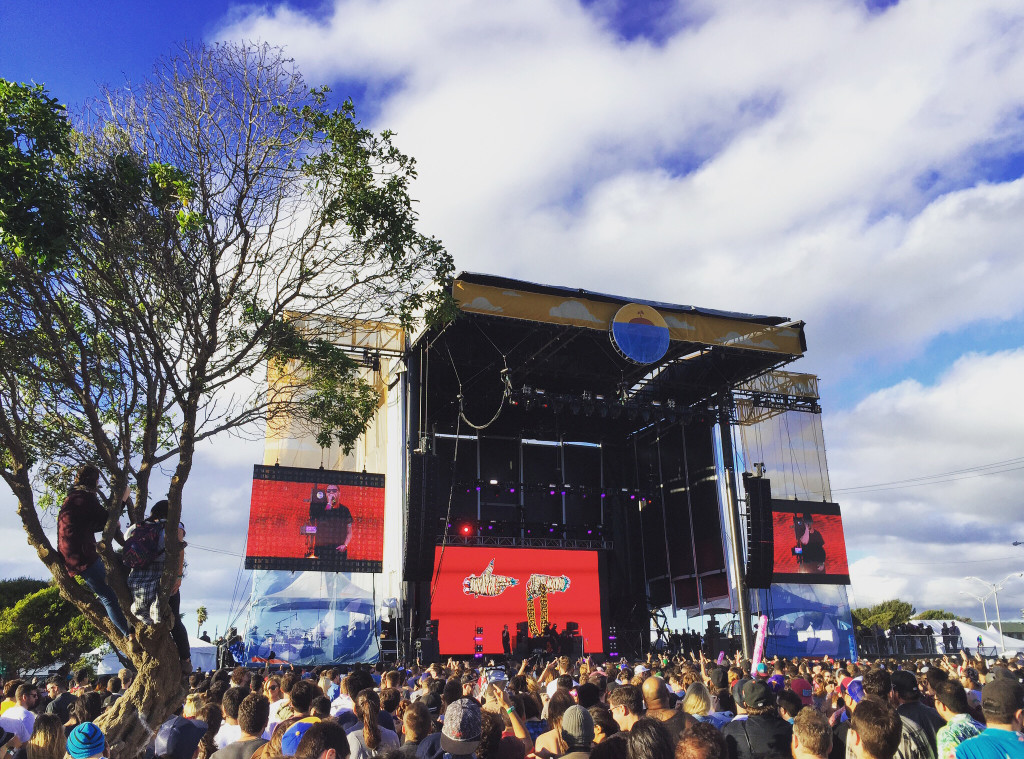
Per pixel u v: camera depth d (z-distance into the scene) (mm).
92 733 4500
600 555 37438
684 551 40156
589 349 36719
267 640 28391
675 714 6156
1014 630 71125
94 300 7230
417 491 29844
